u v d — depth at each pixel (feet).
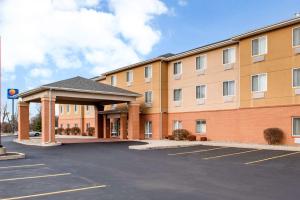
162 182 35.53
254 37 82.17
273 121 77.20
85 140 105.29
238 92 87.56
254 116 81.35
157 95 110.83
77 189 32.04
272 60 77.97
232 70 89.61
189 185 33.81
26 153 65.77
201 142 88.48
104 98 100.58
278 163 48.98
